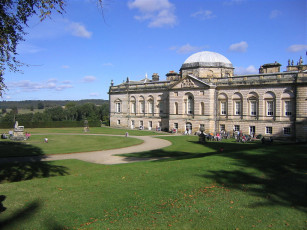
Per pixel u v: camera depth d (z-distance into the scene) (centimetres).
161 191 1630
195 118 6303
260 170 1973
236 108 5938
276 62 6150
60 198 1555
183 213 1327
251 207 1365
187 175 1917
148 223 1238
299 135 4959
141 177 1927
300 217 1242
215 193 1575
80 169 2692
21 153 3700
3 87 1731
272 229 1146
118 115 8856
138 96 8188
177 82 6625
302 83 4900
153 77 9050
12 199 1544
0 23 1667
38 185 1798
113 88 9050
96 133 6856
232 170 1998
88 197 1565
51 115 13275
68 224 1245
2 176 2409
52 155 3581
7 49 1728
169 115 6862
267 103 5466
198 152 3662
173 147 4203
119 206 1434
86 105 13688
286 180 1738
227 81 6016
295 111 5053
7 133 7050
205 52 7438
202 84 6156
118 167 2314
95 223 1248
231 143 4666
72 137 5850
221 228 1170
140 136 6019
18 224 1241
